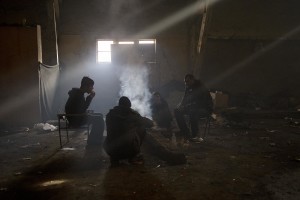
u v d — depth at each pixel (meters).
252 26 12.70
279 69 13.66
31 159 5.50
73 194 3.80
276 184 4.07
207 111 6.93
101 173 4.63
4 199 3.69
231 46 13.24
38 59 9.09
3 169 4.92
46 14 11.31
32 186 4.11
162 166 4.95
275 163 5.05
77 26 12.77
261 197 3.63
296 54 13.51
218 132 7.86
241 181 4.19
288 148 6.12
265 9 12.26
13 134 7.93
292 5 12.21
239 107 12.18
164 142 6.60
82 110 6.49
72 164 5.15
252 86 13.74
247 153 5.73
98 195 3.75
